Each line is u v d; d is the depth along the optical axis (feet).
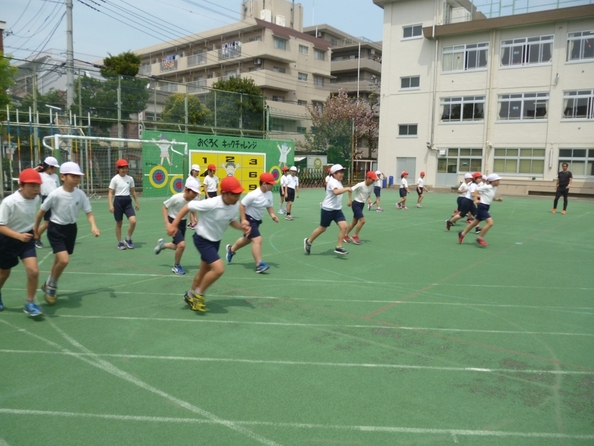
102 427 10.94
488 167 108.06
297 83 159.33
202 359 14.75
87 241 35.91
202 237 18.75
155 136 74.79
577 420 11.57
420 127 115.96
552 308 20.84
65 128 68.85
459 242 37.22
